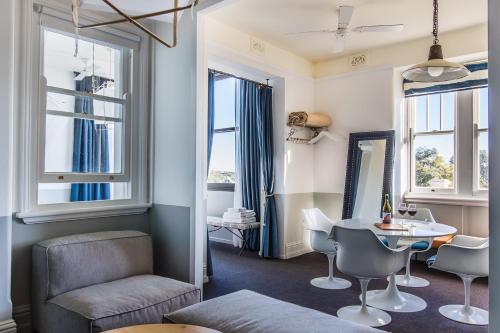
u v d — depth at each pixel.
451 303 3.20
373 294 3.40
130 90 3.29
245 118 5.39
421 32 4.20
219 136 6.11
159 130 3.32
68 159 2.88
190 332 1.58
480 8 3.57
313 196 5.41
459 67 2.85
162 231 3.27
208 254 3.96
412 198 4.65
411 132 4.79
